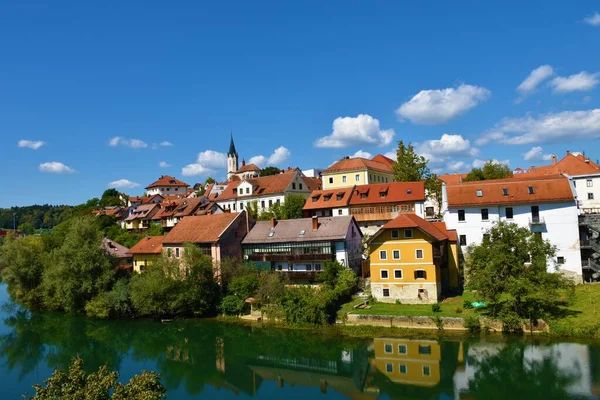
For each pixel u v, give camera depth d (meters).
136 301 61.22
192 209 101.25
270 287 57.72
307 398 36.34
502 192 57.91
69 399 20.38
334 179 90.88
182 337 54.16
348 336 48.47
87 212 142.25
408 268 52.91
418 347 43.47
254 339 51.25
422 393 35.44
